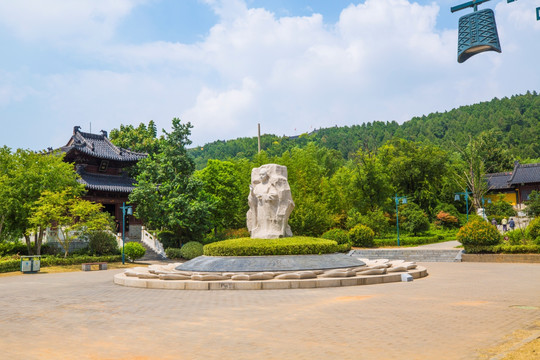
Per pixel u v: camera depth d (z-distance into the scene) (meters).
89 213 36.97
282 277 17.83
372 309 11.93
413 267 22.20
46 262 33.12
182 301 14.48
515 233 33.69
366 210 52.47
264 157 54.56
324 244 21.28
